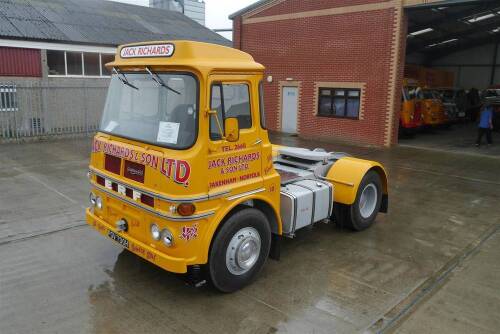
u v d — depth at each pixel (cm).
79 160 1118
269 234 494
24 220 671
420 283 502
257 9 1838
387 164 1192
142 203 437
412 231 672
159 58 430
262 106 469
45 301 444
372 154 1350
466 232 671
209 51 418
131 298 455
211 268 439
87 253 561
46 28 1872
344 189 628
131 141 455
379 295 473
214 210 429
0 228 636
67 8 2183
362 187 643
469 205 816
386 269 537
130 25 2289
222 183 434
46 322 408
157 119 437
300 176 620
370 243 620
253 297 463
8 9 1912
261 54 1858
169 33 2391
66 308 433
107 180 483
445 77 2536
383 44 1466
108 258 547
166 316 424
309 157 661
